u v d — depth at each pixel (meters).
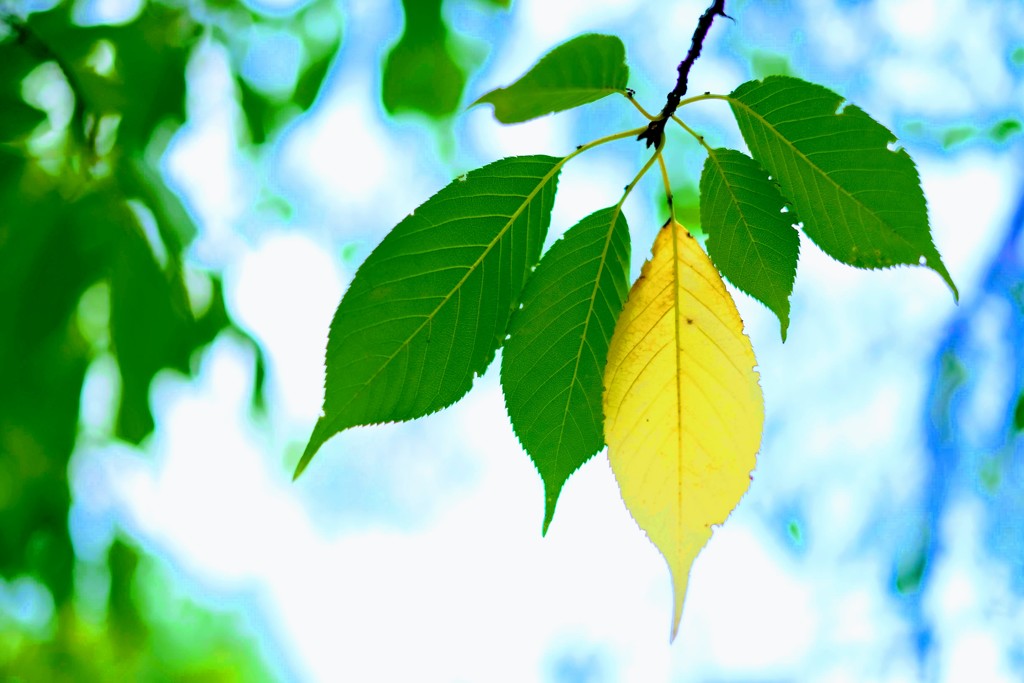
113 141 1.07
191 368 1.13
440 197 0.64
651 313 0.63
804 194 0.65
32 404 1.10
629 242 0.65
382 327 0.63
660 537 0.62
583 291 0.65
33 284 1.02
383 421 0.63
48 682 1.44
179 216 1.12
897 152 0.64
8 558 1.24
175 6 1.19
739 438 0.63
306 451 0.63
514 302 0.64
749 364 0.63
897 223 0.64
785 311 0.65
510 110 0.62
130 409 1.13
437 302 0.64
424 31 1.30
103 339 1.14
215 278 1.16
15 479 1.18
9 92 0.96
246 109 1.31
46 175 1.03
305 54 1.37
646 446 0.63
